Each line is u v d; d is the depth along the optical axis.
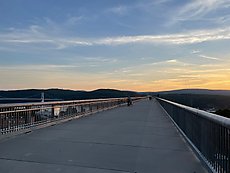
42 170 5.74
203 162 6.19
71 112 18.20
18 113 10.89
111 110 30.17
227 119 4.51
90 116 20.83
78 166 6.08
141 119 18.00
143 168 6.02
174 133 11.24
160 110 30.08
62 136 10.15
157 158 6.90
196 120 7.55
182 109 11.11
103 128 12.78
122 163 6.39
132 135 10.58
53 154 7.17
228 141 4.47
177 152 7.60
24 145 8.34
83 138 9.72
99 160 6.62
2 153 7.21
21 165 6.09
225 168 4.64
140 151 7.69
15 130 10.45
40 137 9.89
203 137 6.50
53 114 14.77
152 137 10.12
